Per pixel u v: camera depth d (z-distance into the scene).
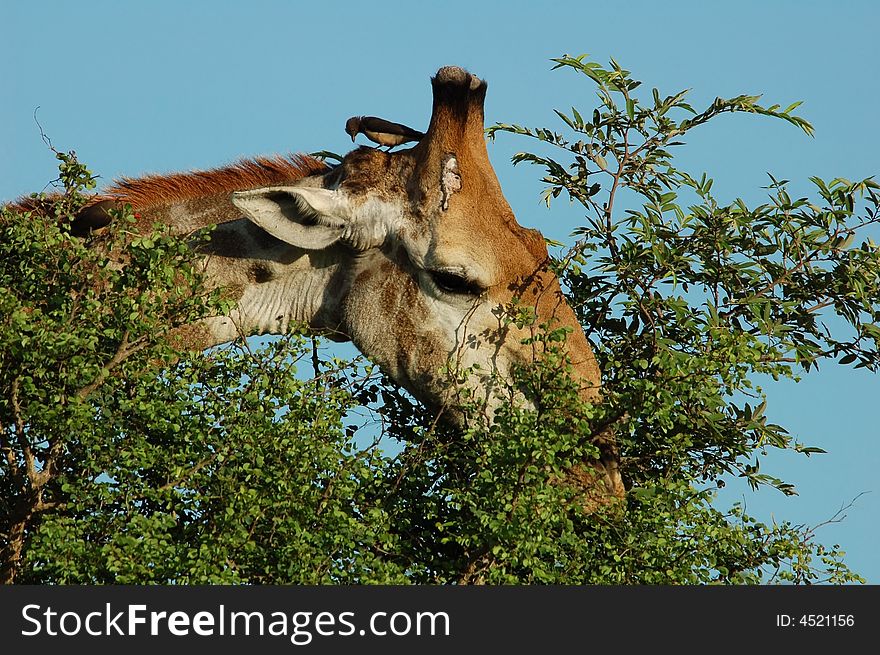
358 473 19.62
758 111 25.58
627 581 19.50
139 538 17.80
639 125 25.86
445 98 24.56
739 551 20.31
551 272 24.52
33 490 19.34
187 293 21.42
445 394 24.12
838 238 24.55
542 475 19.23
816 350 23.70
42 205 22.67
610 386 22.64
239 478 19.23
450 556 20.58
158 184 26.19
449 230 24.17
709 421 22.23
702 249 24.66
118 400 19.73
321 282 25.23
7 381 19.55
